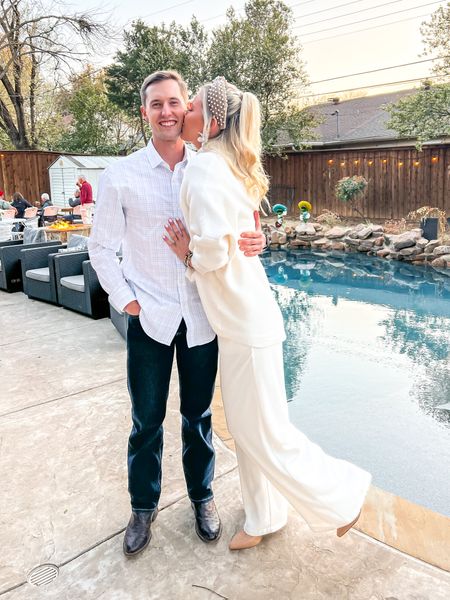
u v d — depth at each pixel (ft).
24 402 9.41
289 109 52.75
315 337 17.10
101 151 74.64
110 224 5.08
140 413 5.40
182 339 5.31
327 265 30.96
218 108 4.51
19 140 66.69
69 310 16.24
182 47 58.54
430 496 8.34
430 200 40.86
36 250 17.99
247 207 4.66
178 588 4.96
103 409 9.04
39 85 66.33
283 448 4.87
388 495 6.40
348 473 5.15
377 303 21.65
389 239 32.73
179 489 6.64
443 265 29.12
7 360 11.68
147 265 5.18
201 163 4.43
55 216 37.88
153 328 5.16
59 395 9.68
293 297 23.13
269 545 5.50
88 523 6.03
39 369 11.06
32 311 16.19
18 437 8.10
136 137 76.79
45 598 4.90
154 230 5.07
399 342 16.38
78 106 72.38
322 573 5.07
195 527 5.86
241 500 6.34
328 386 12.98
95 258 5.19
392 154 42.73
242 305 4.64
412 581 4.92
